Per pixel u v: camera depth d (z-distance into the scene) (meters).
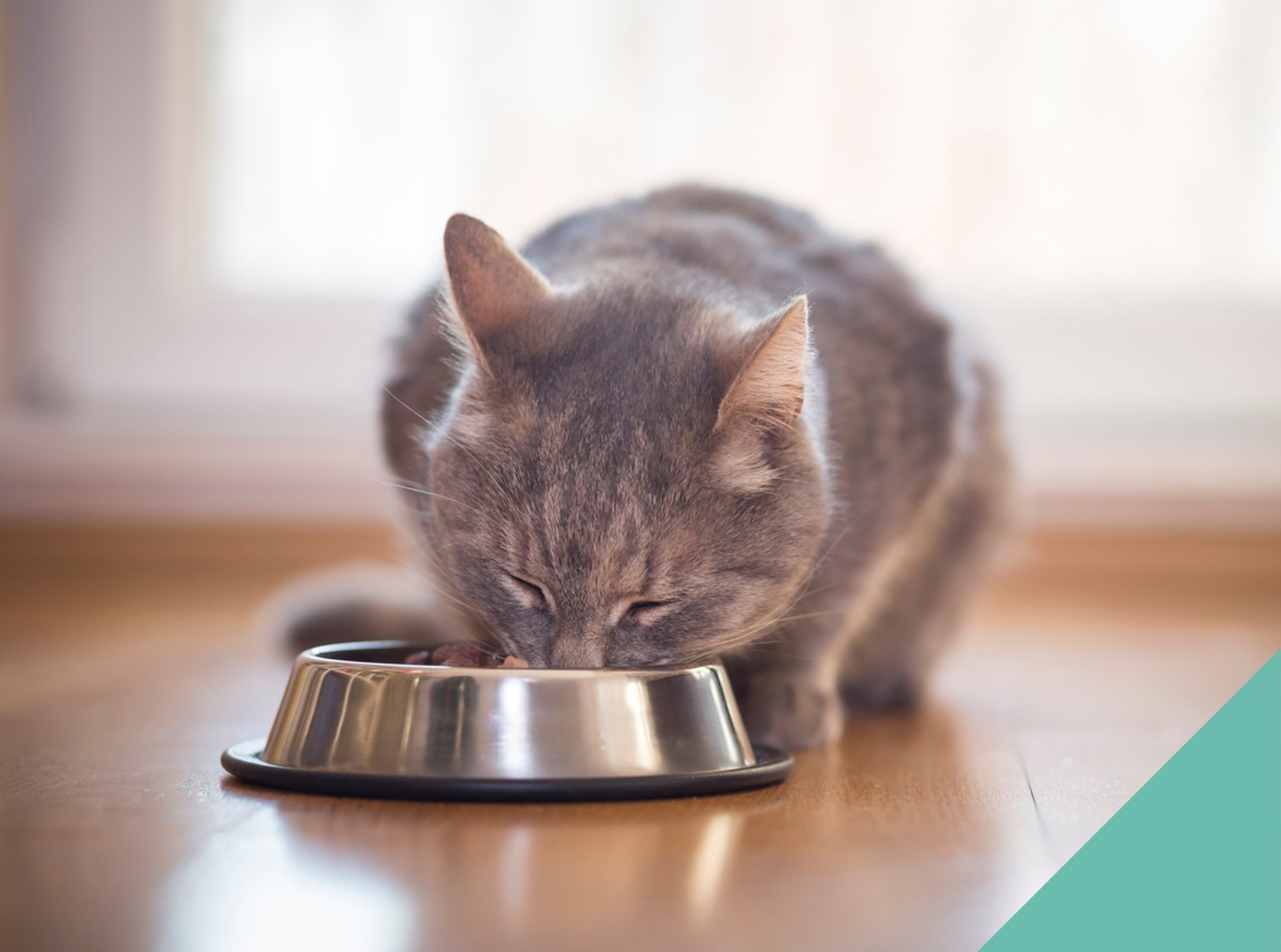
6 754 0.79
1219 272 1.59
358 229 1.62
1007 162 1.59
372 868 0.62
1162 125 1.58
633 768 0.70
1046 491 1.54
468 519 0.80
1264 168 1.57
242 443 1.53
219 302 1.60
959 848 0.65
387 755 0.70
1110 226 1.60
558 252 0.92
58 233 1.58
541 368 0.79
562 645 0.77
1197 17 1.57
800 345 0.77
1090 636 1.32
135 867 0.62
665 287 0.84
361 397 1.56
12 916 0.58
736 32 1.60
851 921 0.58
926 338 0.94
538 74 1.60
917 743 0.87
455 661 0.77
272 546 1.54
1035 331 1.58
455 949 0.56
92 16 1.56
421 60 1.60
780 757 0.76
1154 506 1.54
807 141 1.60
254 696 0.96
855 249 0.98
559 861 0.63
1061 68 1.58
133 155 1.57
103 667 1.07
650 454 0.77
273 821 0.67
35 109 1.57
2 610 1.42
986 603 1.55
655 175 1.60
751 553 0.79
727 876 0.62
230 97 1.60
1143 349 1.57
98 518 1.52
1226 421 1.58
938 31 1.59
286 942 0.56
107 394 1.59
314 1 1.60
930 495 0.94
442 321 0.86
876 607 0.97
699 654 0.80
